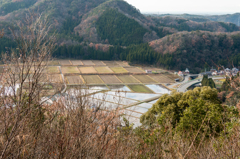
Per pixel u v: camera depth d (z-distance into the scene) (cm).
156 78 8175
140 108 4444
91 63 10225
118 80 7488
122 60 11469
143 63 10919
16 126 297
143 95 5778
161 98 2195
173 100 2112
